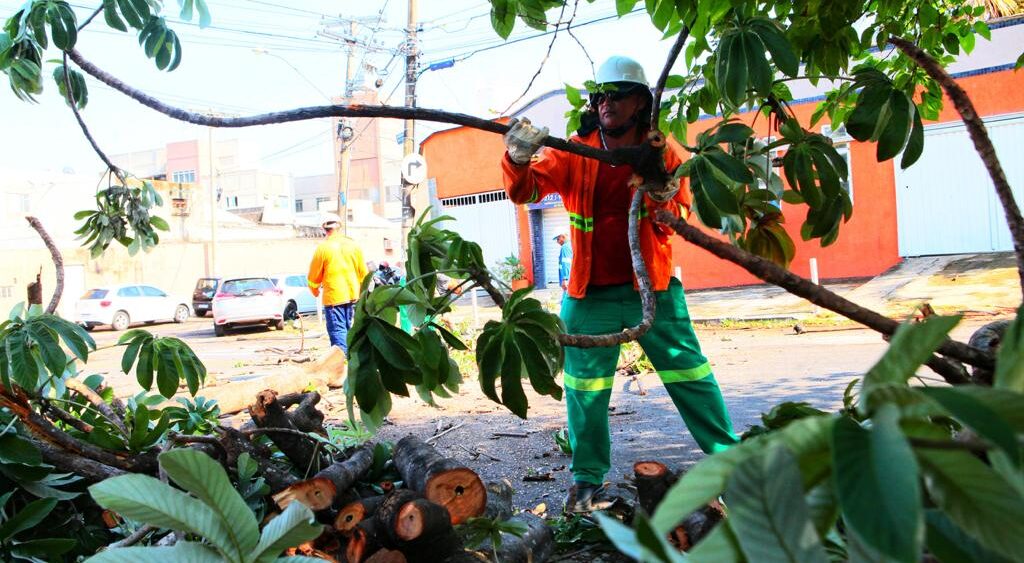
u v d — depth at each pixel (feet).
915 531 2.03
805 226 9.00
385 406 8.30
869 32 10.75
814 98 48.80
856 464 2.28
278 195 272.31
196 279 115.24
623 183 11.09
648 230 11.10
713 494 2.42
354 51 80.02
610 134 10.94
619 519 10.80
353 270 31.94
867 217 54.70
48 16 8.34
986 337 7.63
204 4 8.75
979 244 52.01
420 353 8.49
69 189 135.64
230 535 4.78
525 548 9.55
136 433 10.05
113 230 13.03
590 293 11.56
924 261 52.08
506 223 70.95
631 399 22.27
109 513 9.95
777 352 30.07
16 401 9.43
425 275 8.64
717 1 7.88
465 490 9.14
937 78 7.34
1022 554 2.24
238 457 9.75
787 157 8.30
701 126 42.68
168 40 8.89
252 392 24.08
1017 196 50.39
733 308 46.70
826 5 8.84
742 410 19.65
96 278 100.99
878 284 46.80
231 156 262.67
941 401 2.27
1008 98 50.06
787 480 2.30
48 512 8.68
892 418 2.33
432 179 73.36
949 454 2.38
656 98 8.55
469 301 72.90
